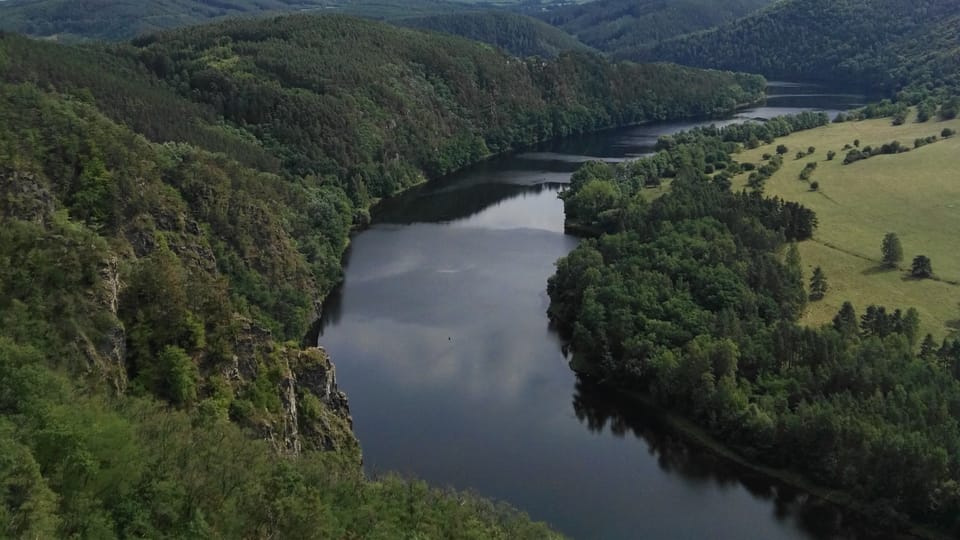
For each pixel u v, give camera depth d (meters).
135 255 105.81
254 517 61.94
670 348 127.12
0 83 135.38
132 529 54.12
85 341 77.25
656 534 97.06
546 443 115.06
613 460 111.56
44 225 94.69
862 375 109.81
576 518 99.50
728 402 114.25
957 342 119.44
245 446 70.69
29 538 46.31
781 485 105.50
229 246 135.38
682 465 110.88
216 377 85.38
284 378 92.44
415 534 70.62
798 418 106.25
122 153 118.88
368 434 115.06
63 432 55.00
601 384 130.88
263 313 128.38
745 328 128.88
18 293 76.81
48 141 111.31
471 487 104.19
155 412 72.75
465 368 135.25
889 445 96.38
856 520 98.38
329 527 64.69
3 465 49.28
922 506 95.06
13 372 60.66
